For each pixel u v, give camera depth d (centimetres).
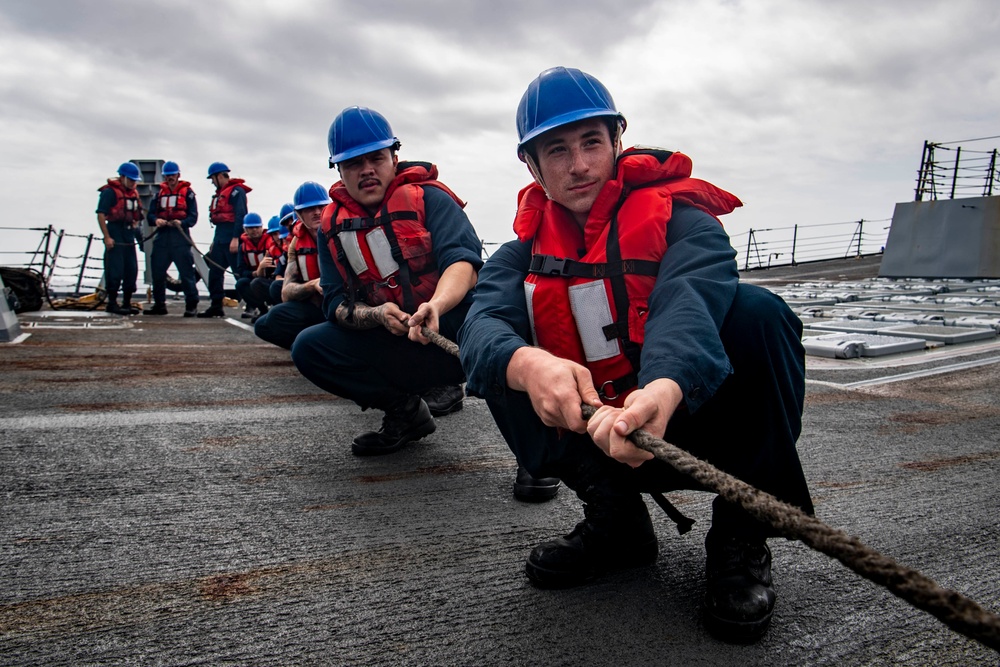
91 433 390
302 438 388
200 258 1244
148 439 380
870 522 262
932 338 712
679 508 280
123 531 258
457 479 318
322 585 216
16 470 323
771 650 178
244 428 408
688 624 190
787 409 182
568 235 200
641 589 211
